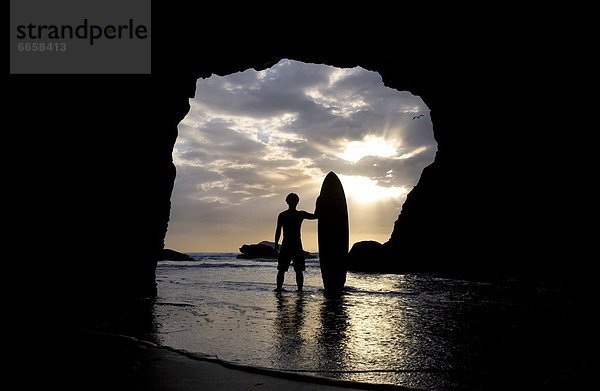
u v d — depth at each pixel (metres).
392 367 2.29
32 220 4.01
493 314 4.21
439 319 3.90
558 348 2.72
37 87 4.14
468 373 2.18
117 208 5.52
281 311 4.47
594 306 4.78
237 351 2.66
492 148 13.87
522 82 11.82
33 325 3.50
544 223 11.54
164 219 7.00
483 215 14.22
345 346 2.80
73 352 2.62
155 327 3.50
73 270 4.59
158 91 6.86
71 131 4.61
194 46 8.70
